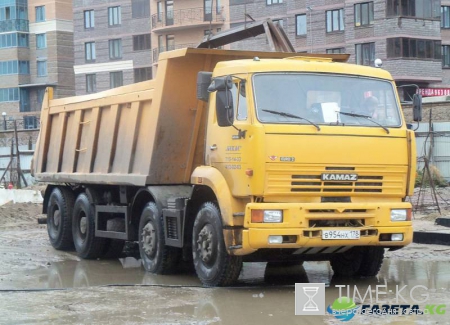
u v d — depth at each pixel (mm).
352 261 11664
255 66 10188
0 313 9156
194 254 11039
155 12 58125
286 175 9805
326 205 9898
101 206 14242
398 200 10516
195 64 12039
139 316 8859
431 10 48375
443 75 50562
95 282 11641
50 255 15086
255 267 12922
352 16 48688
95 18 62469
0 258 14461
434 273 11547
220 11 54812
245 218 9828
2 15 71312
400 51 47125
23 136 52281
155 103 12211
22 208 23141
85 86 63375
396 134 10414
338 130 10062
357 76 10602
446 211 20781
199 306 9406
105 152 14102
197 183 10867
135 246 16328
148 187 12336
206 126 11016
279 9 52375
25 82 71500
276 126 9828
